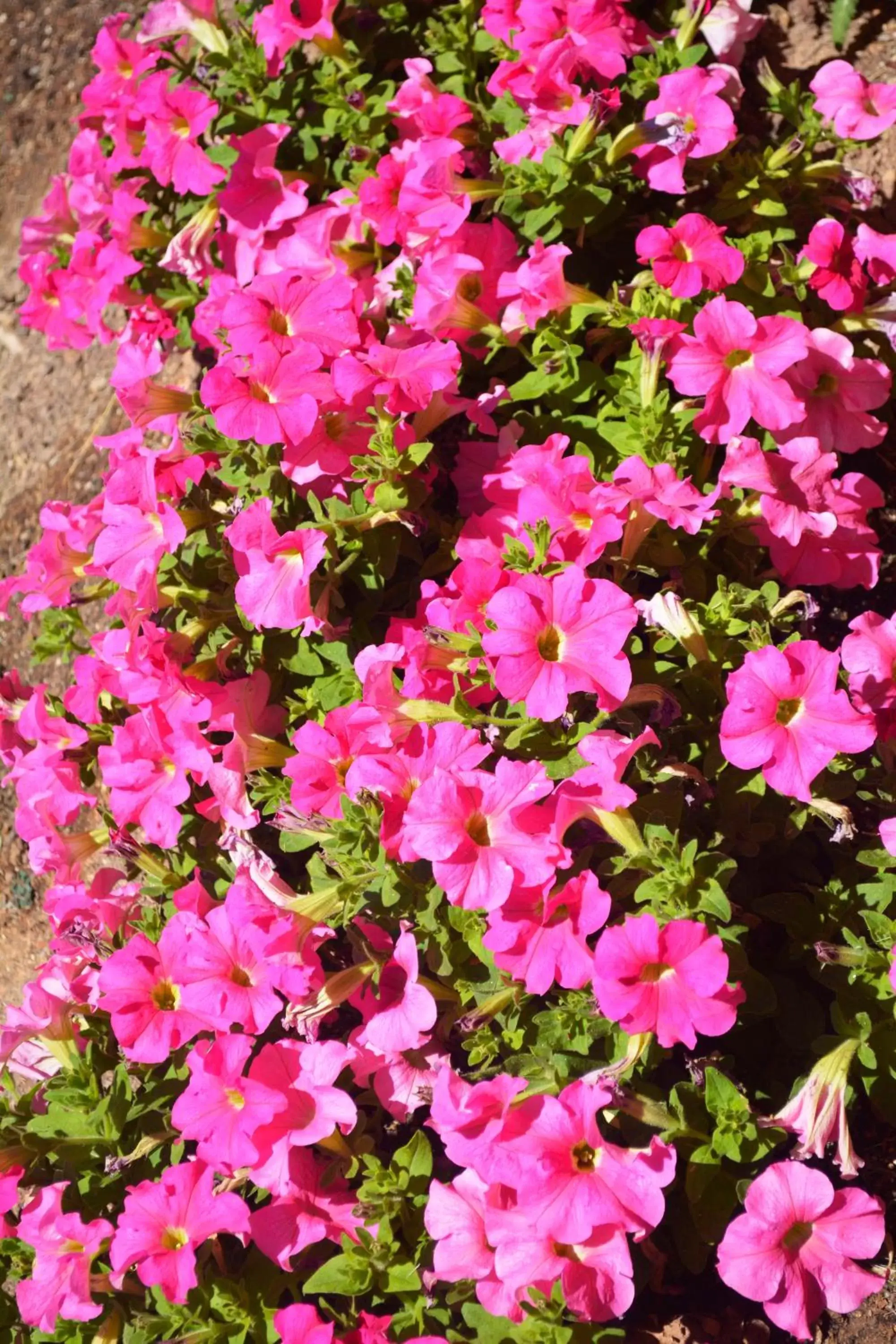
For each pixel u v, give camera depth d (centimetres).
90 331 123
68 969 104
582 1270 87
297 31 111
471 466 104
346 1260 92
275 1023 99
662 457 99
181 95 112
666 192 109
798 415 98
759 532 100
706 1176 91
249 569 100
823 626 105
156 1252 92
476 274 107
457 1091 89
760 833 94
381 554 102
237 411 99
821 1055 93
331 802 97
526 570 95
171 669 100
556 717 91
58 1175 100
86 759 109
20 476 132
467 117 108
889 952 92
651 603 95
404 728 95
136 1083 100
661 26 112
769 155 107
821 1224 88
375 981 94
